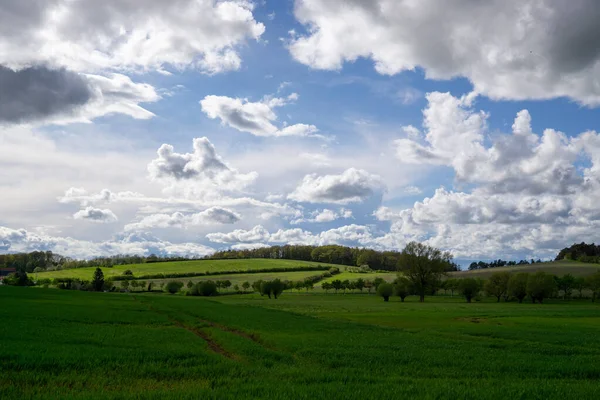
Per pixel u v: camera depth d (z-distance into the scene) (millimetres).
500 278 146375
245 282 173750
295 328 44688
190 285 164250
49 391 16375
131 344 29219
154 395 15008
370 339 36625
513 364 25453
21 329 33781
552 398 15742
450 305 108125
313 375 20109
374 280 176000
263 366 23578
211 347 30766
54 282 173625
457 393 16156
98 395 15211
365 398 15039
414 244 137125
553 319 64875
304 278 192500
